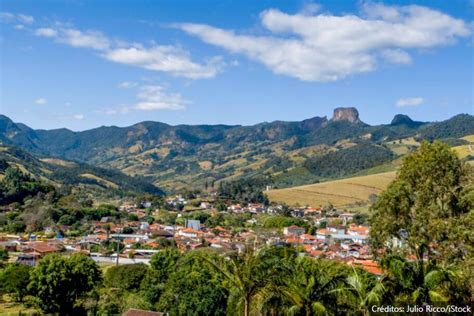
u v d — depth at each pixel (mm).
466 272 21172
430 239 25016
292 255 21828
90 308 52062
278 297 20625
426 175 26438
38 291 53562
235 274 20234
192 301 43438
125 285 58219
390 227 26703
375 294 19656
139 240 119500
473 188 24656
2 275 57875
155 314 40750
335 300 20672
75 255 58469
